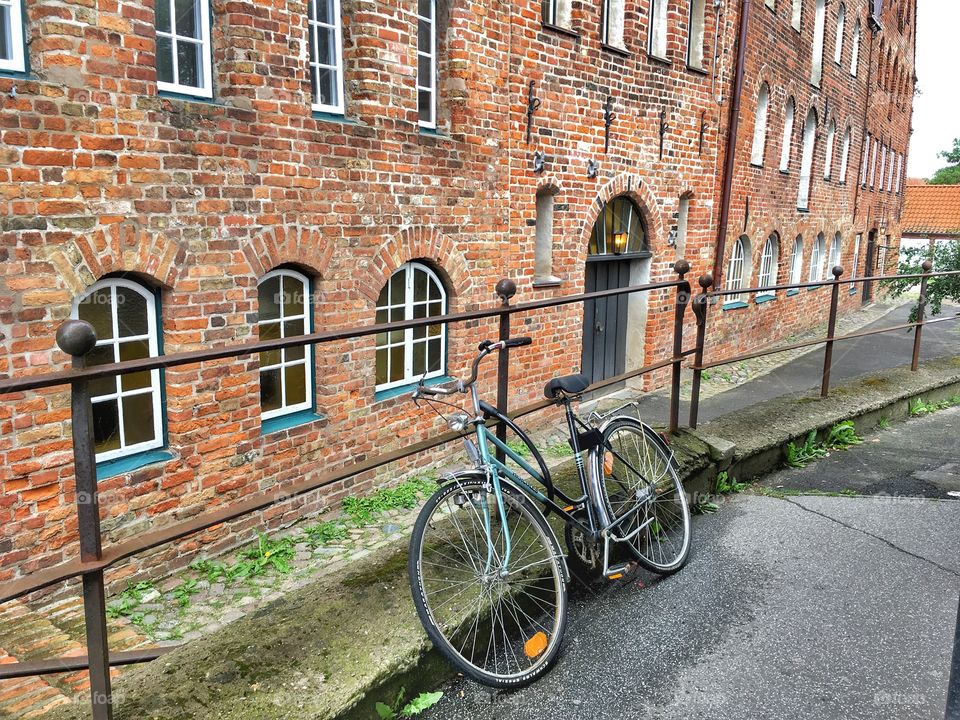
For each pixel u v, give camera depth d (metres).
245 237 5.51
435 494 2.86
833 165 18.95
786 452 5.50
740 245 13.95
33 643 4.21
